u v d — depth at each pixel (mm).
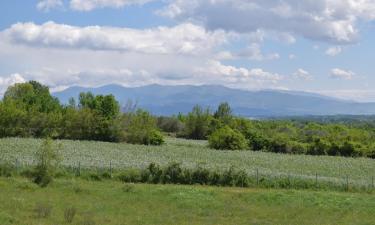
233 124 131500
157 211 37469
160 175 55562
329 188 57219
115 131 117438
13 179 48344
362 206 44344
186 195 44969
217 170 59000
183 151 102000
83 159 74312
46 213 31812
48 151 48625
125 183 53094
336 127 161125
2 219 28812
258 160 91125
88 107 124812
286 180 57781
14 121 116375
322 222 35688
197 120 149500
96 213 34688
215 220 34812
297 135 134125
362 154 114125
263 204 43750
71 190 45219
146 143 117750
